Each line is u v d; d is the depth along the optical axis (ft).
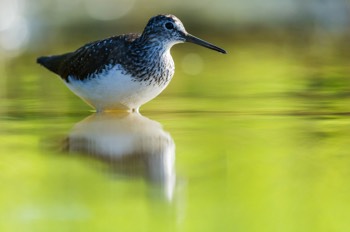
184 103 50.49
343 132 41.65
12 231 27.32
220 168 34.81
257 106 48.96
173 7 88.02
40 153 37.60
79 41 74.79
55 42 74.90
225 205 29.78
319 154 37.11
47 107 49.80
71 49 71.00
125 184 32.53
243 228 27.45
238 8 88.28
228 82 57.36
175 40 47.93
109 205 29.86
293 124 43.78
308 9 87.04
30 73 62.03
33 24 80.59
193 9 87.40
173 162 35.88
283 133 41.65
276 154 37.19
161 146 39.11
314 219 28.22
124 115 47.42
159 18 47.19
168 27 47.42
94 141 40.14
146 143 39.70
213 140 40.29
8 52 71.56
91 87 46.42
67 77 48.55
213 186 32.19
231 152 37.65
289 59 66.74
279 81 57.26
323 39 75.87
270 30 80.07
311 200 30.25
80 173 34.06
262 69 62.28
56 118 46.39
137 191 31.53
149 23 46.73
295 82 56.85
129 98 46.65
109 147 38.78
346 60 65.51
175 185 32.24
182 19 83.46
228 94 53.06
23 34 78.02
